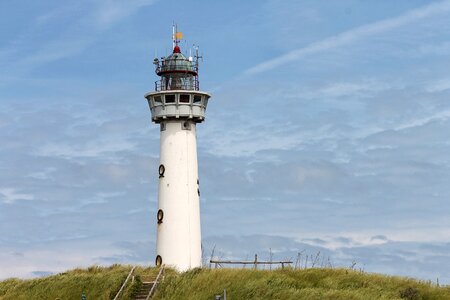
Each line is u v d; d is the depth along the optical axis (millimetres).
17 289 58406
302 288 52219
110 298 53750
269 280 53219
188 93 65312
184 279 55281
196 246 64750
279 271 56188
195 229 64938
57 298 54531
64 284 57500
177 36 67375
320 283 53656
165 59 66812
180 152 65312
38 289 57562
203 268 57719
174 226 64438
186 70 66125
